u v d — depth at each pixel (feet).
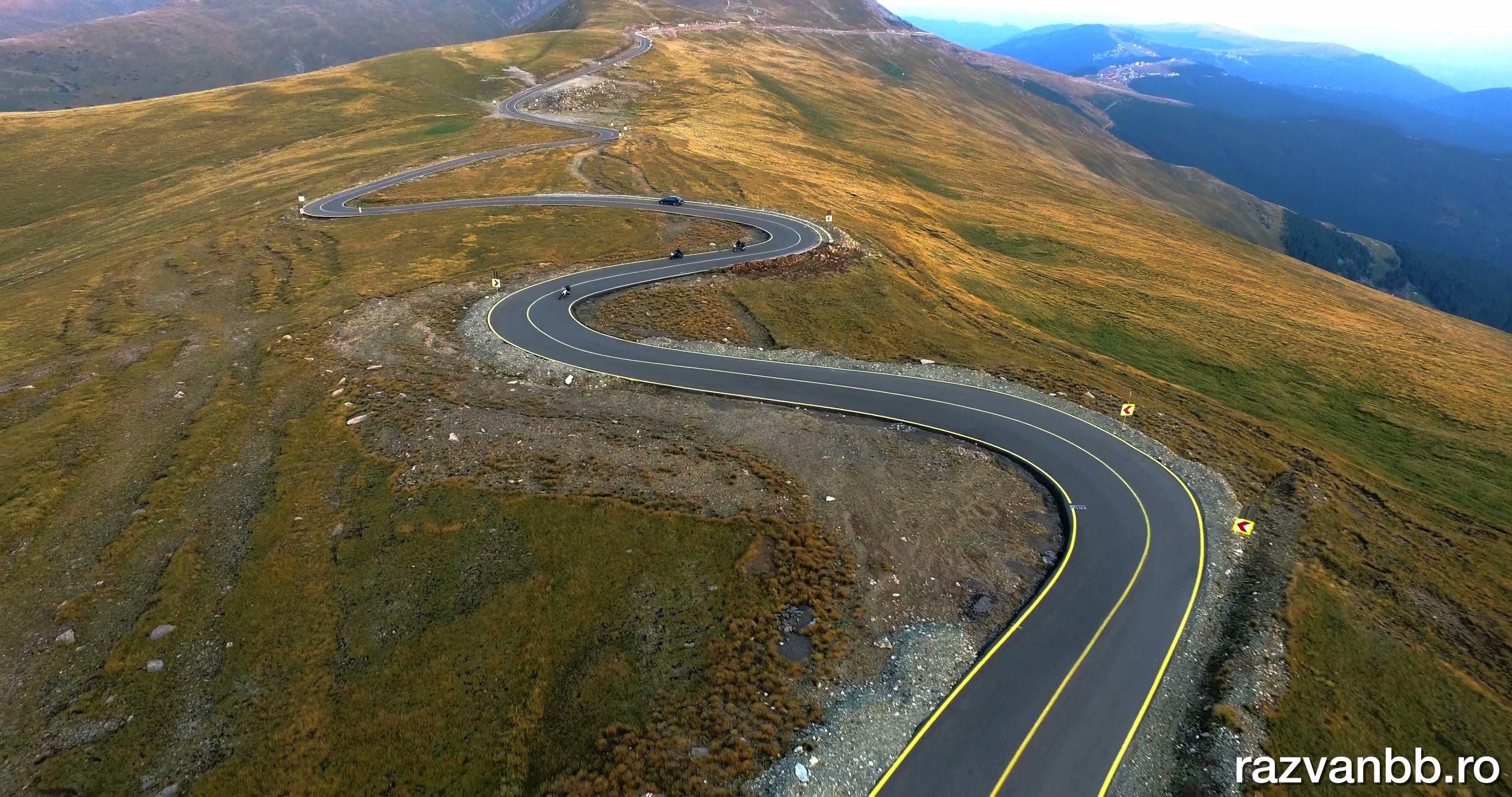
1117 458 130.00
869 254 236.22
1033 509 116.26
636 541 98.37
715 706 76.33
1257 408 201.57
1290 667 86.12
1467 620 99.81
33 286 204.64
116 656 80.07
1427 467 175.83
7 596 88.17
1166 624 93.66
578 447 119.44
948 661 85.76
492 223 245.24
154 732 72.54
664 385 145.28
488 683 78.23
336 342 158.30
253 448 119.03
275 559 94.12
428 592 89.81
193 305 181.68
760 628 86.22
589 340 163.73
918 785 71.26
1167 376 216.74
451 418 126.72
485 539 98.07
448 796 67.05
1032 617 93.25
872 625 89.35
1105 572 102.22
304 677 78.48
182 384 140.46
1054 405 147.33
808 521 105.60
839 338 173.68
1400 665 88.53
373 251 217.77
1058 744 76.43
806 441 127.34
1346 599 99.19
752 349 164.45
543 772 69.15
